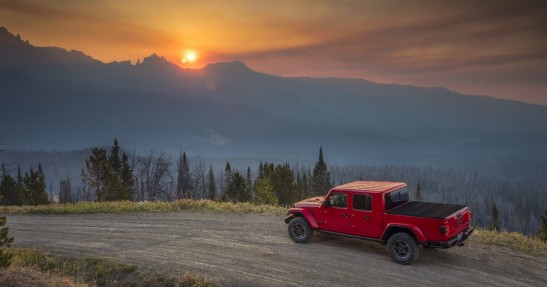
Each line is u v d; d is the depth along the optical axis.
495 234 15.41
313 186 98.31
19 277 11.20
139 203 22.84
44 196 61.31
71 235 16.58
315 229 14.14
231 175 72.56
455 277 11.44
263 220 18.19
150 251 14.24
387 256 13.16
